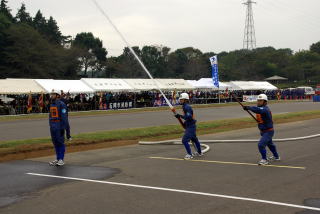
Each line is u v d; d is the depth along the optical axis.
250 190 7.84
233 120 24.20
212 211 6.43
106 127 22.09
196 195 7.48
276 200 7.07
